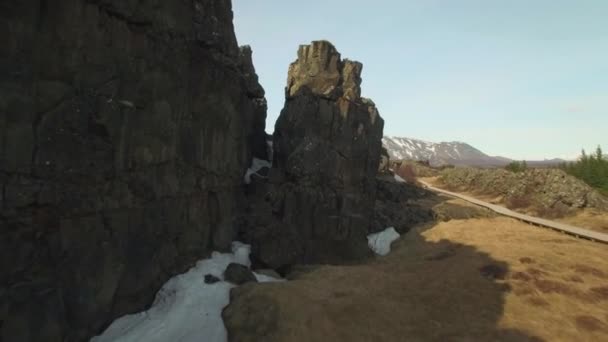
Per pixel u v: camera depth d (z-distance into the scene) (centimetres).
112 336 2350
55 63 1958
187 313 2712
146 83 2619
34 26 1839
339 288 3312
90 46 2138
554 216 6862
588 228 5828
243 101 4459
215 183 3709
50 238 1981
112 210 2381
